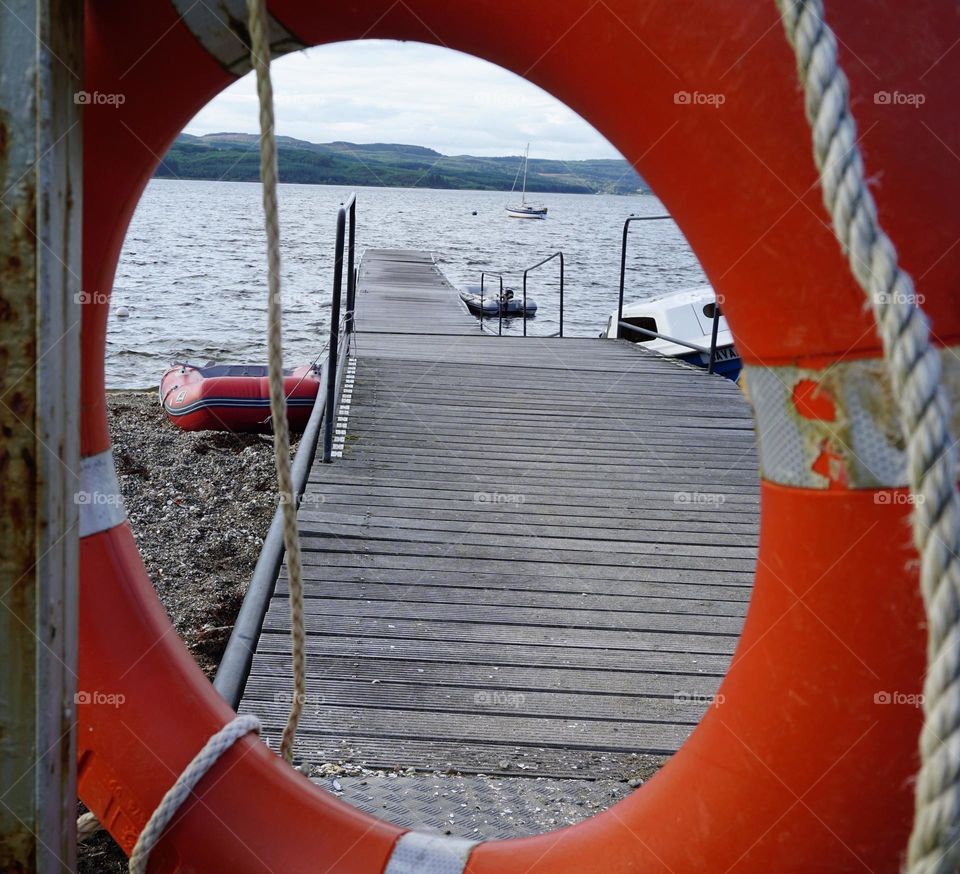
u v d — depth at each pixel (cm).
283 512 141
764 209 108
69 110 124
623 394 612
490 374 652
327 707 249
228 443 700
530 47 122
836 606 108
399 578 333
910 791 106
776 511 114
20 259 120
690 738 129
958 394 103
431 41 129
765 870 113
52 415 123
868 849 108
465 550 362
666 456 492
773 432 114
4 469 122
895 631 106
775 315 111
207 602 403
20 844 127
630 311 909
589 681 270
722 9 108
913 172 104
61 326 124
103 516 153
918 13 107
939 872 70
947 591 71
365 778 221
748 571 355
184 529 510
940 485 72
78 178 128
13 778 126
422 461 465
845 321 106
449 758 231
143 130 137
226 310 1633
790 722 111
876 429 106
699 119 111
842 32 105
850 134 76
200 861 138
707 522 404
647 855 124
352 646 282
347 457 464
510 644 290
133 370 1140
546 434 520
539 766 229
